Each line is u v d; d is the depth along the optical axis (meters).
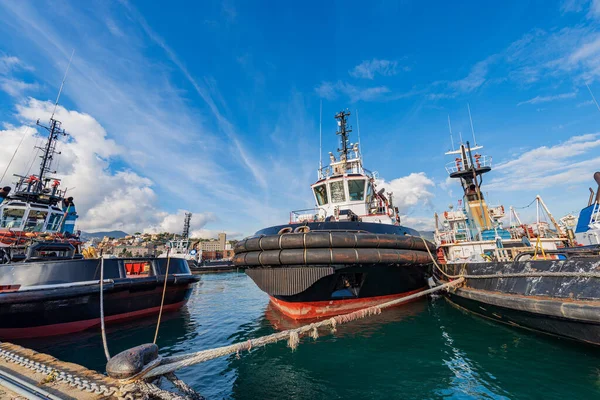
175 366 3.13
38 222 13.56
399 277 8.23
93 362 5.58
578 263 4.99
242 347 3.75
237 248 8.58
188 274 11.30
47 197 14.51
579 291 4.75
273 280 7.45
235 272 40.62
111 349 6.32
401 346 5.66
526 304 5.33
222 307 11.46
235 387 4.27
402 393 3.94
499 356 4.87
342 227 8.20
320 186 12.36
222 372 4.82
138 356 2.90
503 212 16.59
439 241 14.53
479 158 15.42
